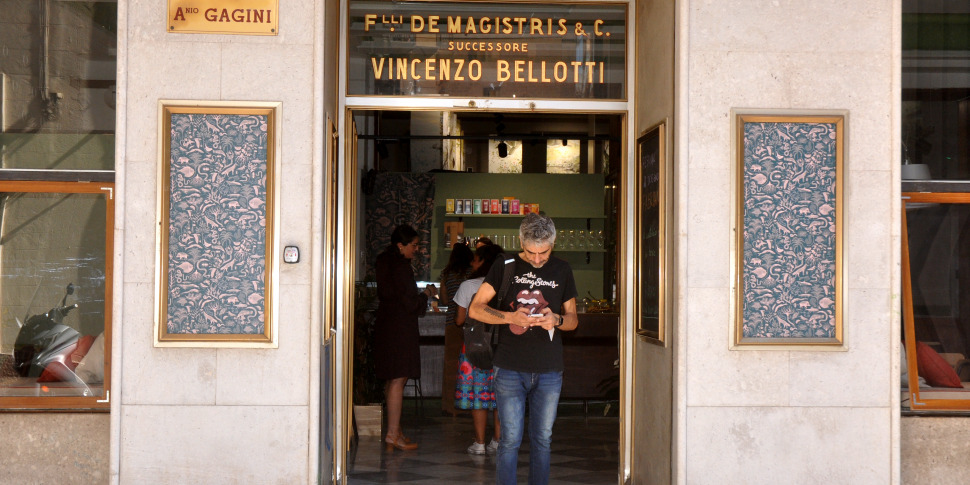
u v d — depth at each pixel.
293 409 4.66
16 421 4.92
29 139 5.12
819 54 4.78
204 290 4.66
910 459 5.11
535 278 4.45
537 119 12.46
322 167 4.72
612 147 11.34
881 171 4.79
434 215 12.48
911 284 5.22
